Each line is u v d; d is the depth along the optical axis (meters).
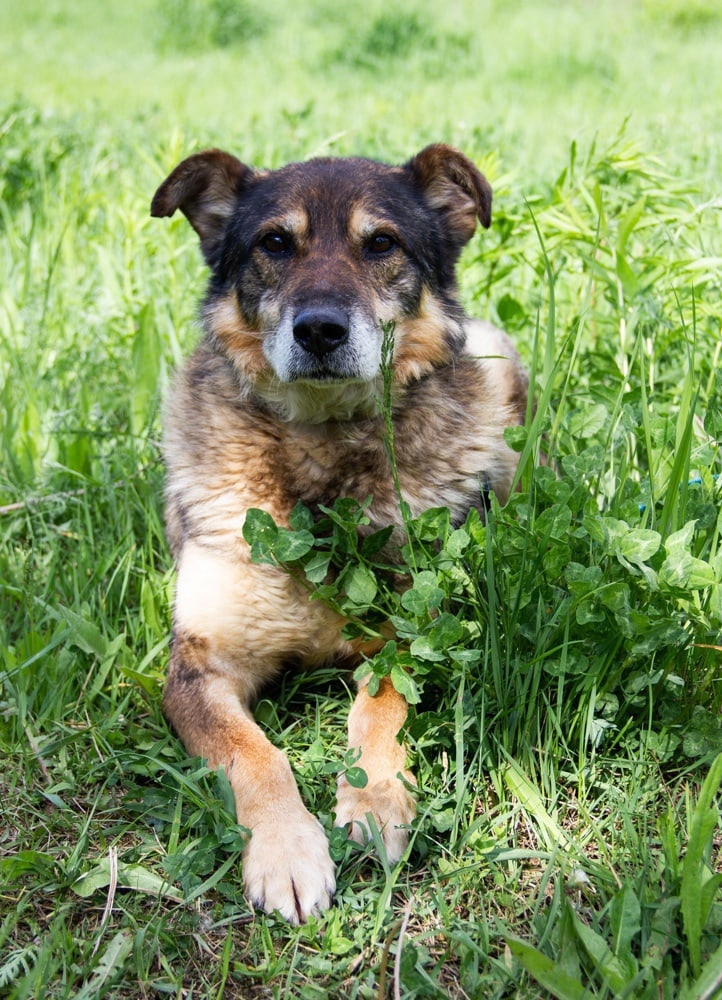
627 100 3.83
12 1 7.00
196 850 1.46
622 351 1.77
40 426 1.98
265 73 5.01
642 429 1.66
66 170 2.80
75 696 1.64
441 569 1.54
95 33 6.25
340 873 1.46
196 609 1.62
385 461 1.66
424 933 1.40
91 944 1.40
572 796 1.53
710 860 1.44
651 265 1.95
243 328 1.69
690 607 1.54
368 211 1.67
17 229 2.53
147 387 1.98
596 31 5.36
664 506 1.56
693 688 1.55
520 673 1.54
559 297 2.09
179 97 4.00
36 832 1.50
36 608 1.71
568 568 1.52
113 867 1.44
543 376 1.66
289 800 1.49
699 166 2.58
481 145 2.86
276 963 1.39
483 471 1.71
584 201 2.12
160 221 2.39
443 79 4.68
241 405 1.67
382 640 1.65
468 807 1.50
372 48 5.11
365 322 1.63
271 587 1.62
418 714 1.56
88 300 2.21
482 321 2.00
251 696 1.65
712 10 5.51
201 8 6.04
